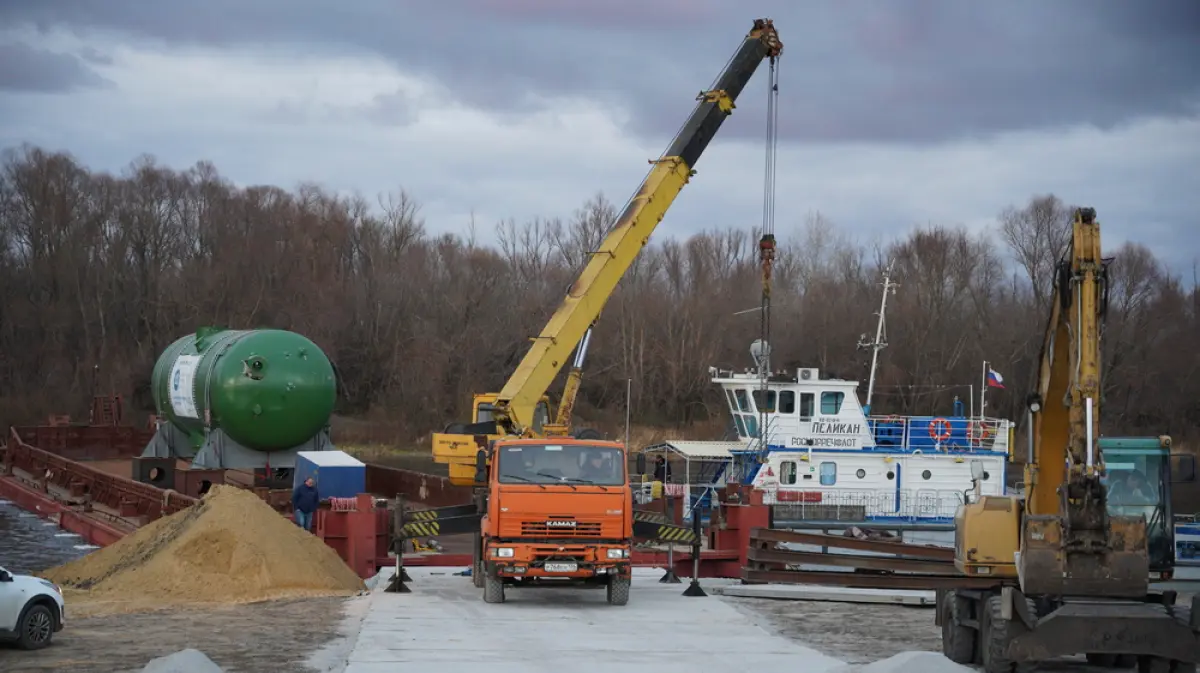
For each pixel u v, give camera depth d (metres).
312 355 50.75
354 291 123.69
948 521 49.28
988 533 19.77
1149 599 18.92
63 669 18.86
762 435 48.62
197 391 51.47
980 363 107.50
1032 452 19.77
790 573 29.89
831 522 48.59
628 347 113.38
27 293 125.44
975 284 122.00
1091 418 18.33
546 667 19.39
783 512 48.44
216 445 50.28
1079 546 18.42
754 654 20.98
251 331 51.72
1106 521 18.39
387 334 121.25
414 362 114.69
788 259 134.12
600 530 27.30
